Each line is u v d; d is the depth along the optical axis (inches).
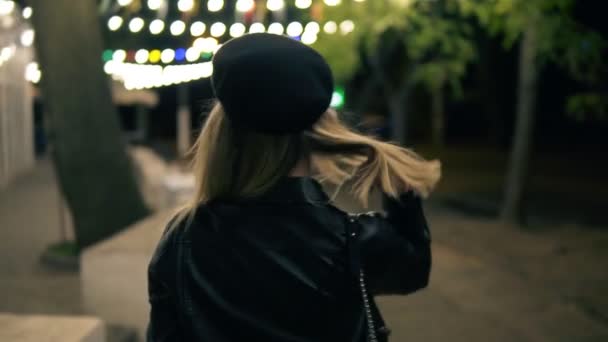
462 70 573.3
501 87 1326.3
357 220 60.2
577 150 1227.2
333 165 62.7
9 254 391.9
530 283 289.1
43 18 372.2
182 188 428.8
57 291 307.4
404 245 60.0
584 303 258.7
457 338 216.4
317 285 57.7
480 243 389.7
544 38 426.6
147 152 988.6
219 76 58.7
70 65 376.2
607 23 776.3
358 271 58.2
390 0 495.5
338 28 519.2
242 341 57.1
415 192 60.9
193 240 59.4
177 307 58.3
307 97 57.7
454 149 1346.0
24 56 855.1
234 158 60.7
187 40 415.5
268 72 57.4
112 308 214.7
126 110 1617.9
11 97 810.8
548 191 706.8
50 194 664.4
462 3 453.4
